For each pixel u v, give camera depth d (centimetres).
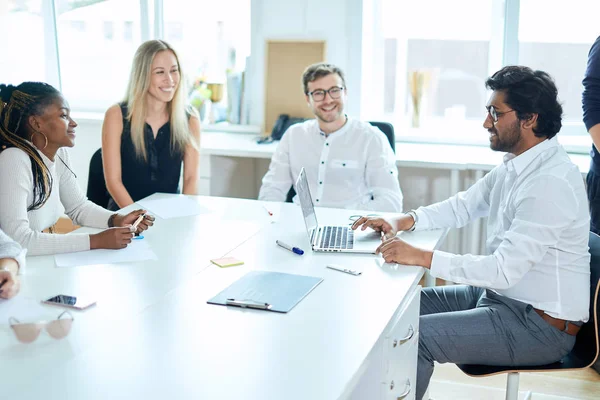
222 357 155
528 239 210
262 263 220
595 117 276
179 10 453
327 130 332
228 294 191
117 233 231
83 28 468
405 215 259
